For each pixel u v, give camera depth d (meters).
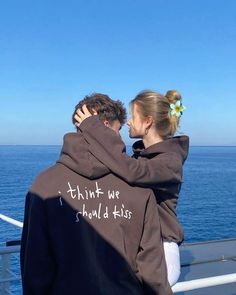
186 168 117.81
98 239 1.90
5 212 34.31
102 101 2.14
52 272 1.91
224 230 29.75
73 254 1.87
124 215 1.95
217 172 99.56
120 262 1.90
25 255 1.92
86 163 1.93
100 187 1.95
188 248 4.15
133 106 2.39
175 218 2.33
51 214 1.89
